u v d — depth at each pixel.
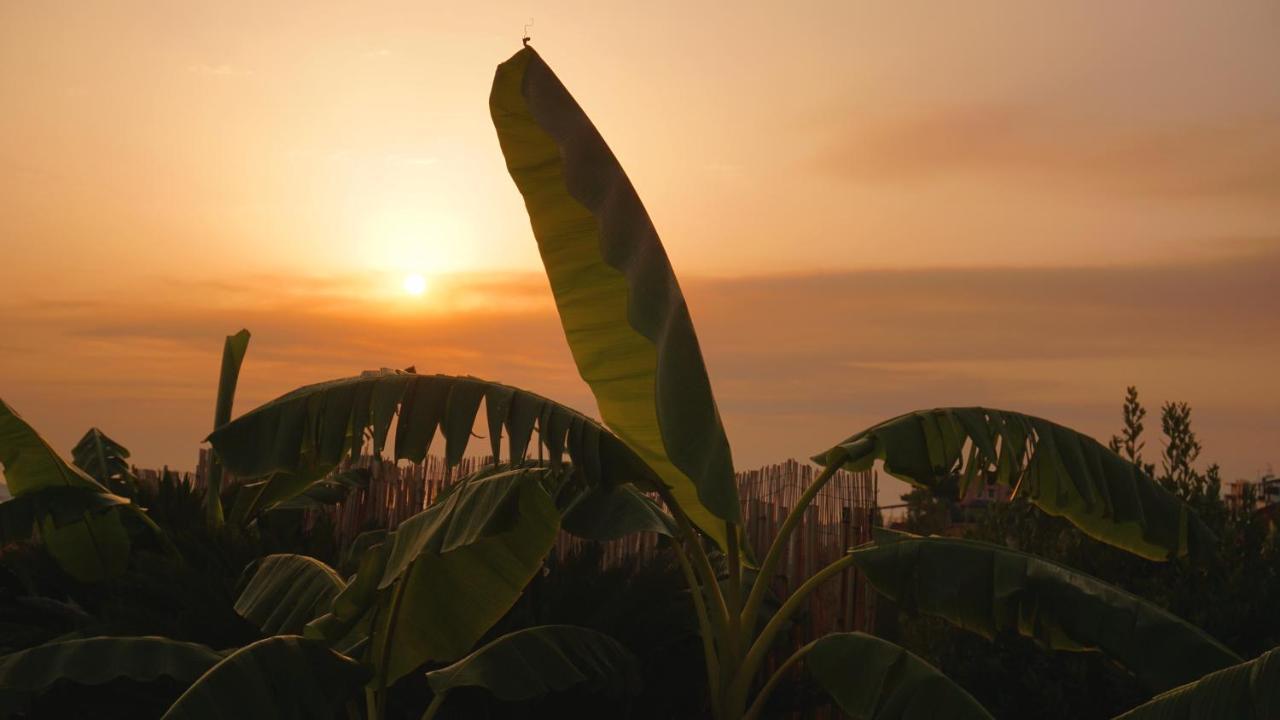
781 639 6.46
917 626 5.74
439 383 4.87
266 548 7.71
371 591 4.27
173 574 6.41
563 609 6.00
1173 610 5.31
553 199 4.46
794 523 5.06
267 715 3.62
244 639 6.02
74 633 6.16
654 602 6.03
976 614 4.39
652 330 3.51
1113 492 4.95
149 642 4.52
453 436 4.70
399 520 10.75
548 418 4.77
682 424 3.62
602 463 4.73
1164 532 4.93
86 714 5.50
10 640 6.96
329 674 3.90
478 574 4.77
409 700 5.54
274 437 4.71
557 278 4.56
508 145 4.41
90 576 7.66
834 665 4.54
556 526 4.79
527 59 4.00
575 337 4.63
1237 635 5.11
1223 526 5.79
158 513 8.78
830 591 6.75
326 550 7.91
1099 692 5.07
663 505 8.03
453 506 4.34
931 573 4.49
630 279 3.55
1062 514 5.18
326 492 10.57
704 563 4.96
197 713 3.49
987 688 5.27
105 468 10.60
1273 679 2.80
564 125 3.82
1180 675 3.87
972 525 6.37
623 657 5.12
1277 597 5.19
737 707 4.81
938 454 5.11
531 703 5.60
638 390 4.64
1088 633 4.09
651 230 3.86
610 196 3.73
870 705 4.26
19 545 8.12
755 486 8.53
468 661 4.64
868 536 6.63
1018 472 5.07
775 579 7.47
